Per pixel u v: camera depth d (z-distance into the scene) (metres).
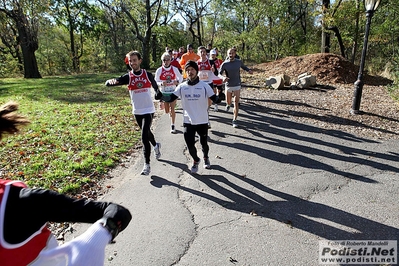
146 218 3.70
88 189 4.49
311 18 28.47
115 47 33.44
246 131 7.07
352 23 19.38
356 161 5.25
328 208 3.80
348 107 8.89
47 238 1.29
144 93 4.90
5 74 26.73
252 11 26.06
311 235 3.28
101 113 8.88
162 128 7.64
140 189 4.46
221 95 4.74
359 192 4.18
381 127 7.07
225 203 3.99
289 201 4.00
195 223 3.57
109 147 6.13
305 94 10.97
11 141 6.34
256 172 4.91
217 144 6.27
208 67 7.98
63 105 10.08
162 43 34.19
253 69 16.98
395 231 3.31
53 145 6.15
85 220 1.23
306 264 2.86
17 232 1.11
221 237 3.29
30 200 1.14
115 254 3.08
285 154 5.63
